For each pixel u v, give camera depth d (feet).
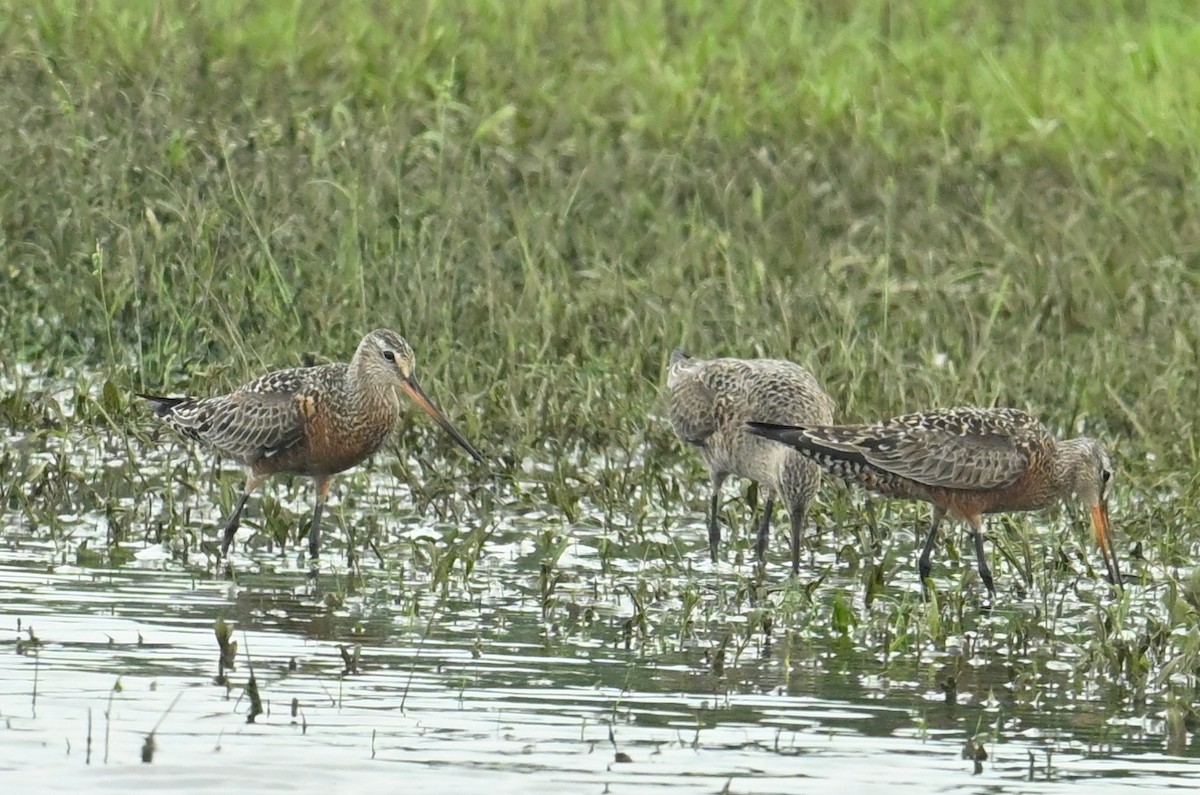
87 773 27.66
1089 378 54.60
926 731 31.22
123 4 81.25
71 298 57.77
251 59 78.07
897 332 56.75
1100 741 31.01
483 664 33.99
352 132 64.59
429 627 36.06
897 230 65.82
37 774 27.55
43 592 37.65
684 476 49.70
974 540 44.14
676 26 87.45
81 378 51.52
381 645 34.94
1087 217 68.08
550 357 55.11
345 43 79.97
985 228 67.00
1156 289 59.93
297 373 44.52
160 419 49.21
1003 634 37.93
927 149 73.36
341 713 30.81
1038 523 47.88
